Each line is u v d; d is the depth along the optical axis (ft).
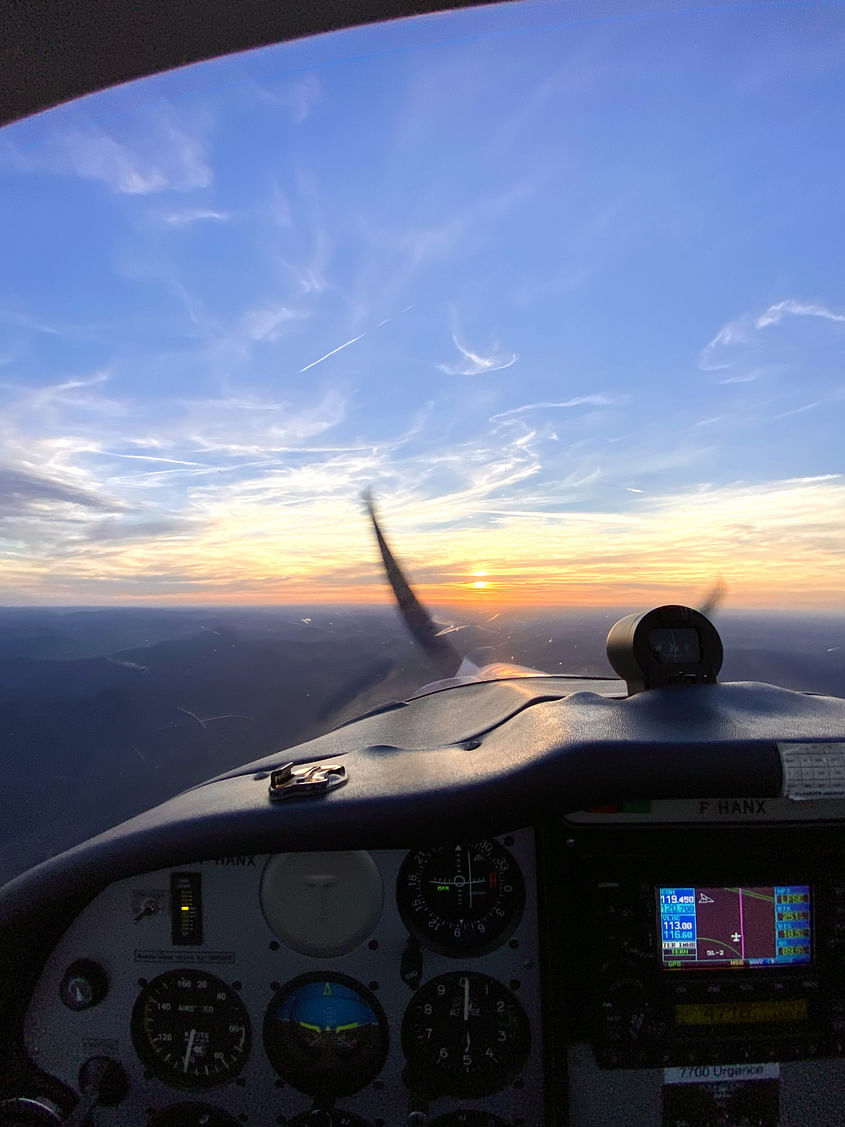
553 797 1.17
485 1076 1.37
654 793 1.16
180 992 1.40
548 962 1.30
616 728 1.25
